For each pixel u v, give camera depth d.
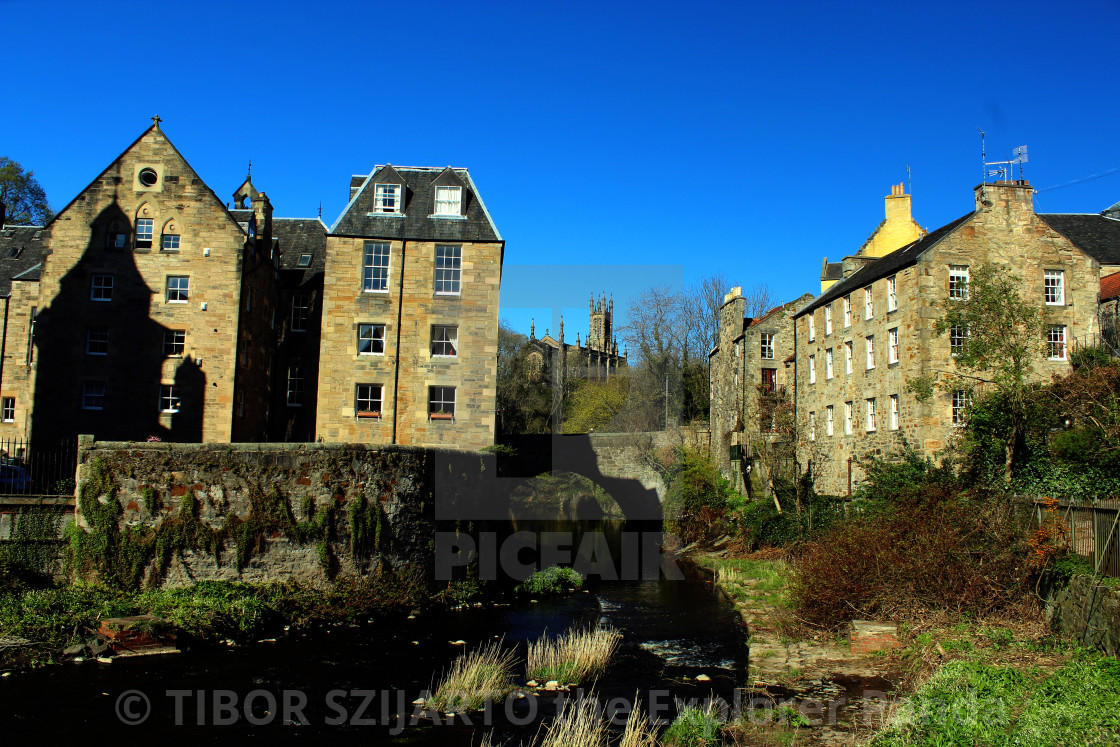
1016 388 21.09
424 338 31.27
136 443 18.14
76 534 17.67
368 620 18.58
